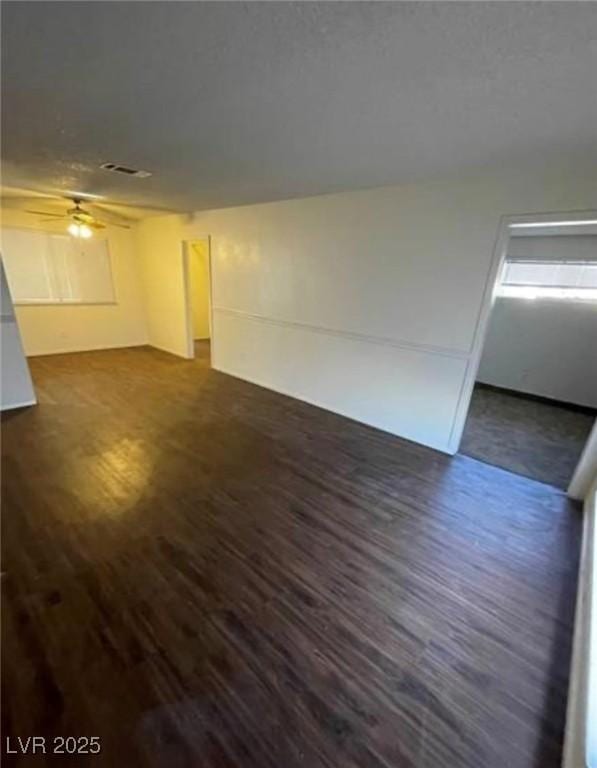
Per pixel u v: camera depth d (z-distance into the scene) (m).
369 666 1.58
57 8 1.09
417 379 3.59
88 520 2.41
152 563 2.08
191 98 1.73
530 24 1.09
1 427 3.72
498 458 3.46
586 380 4.68
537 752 1.32
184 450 3.39
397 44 1.24
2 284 3.95
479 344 3.15
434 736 1.35
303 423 4.06
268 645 1.65
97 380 5.30
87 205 5.55
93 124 2.12
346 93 1.62
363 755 1.29
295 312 4.58
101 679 1.49
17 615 1.74
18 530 2.30
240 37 1.24
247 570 2.06
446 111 1.75
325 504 2.68
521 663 1.62
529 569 2.16
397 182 3.23
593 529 2.24
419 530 2.45
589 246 4.43
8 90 1.68
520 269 4.93
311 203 4.10
